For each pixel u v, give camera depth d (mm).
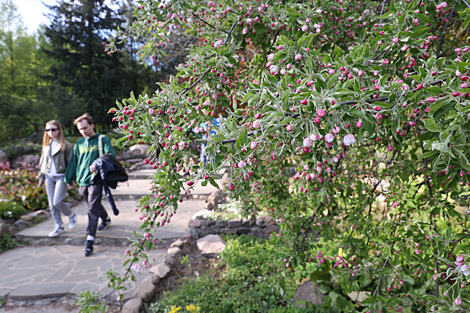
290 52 1336
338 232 1969
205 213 4895
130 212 5770
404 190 1657
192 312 2543
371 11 1834
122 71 26656
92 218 3971
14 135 20109
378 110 997
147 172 9719
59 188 4387
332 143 1030
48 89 23734
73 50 28188
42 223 5289
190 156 1386
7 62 34188
